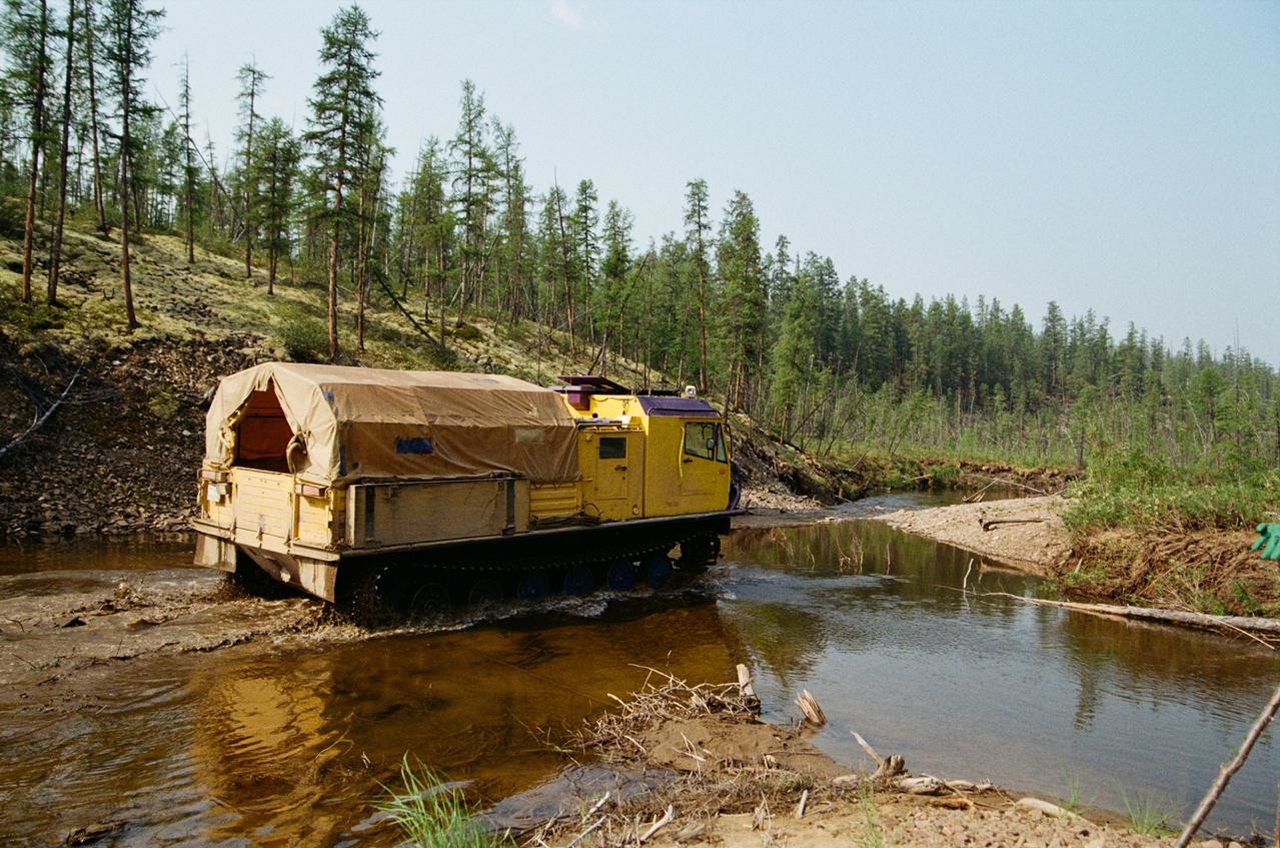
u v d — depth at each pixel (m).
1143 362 117.06
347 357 29.12
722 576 16.05
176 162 44.94
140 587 11.78
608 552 13.36
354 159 28.14
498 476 11.55
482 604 11.81
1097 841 5.22
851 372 81.38
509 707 8.12
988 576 17.06
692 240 47.88
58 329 22.11
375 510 9.98
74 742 6.62
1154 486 18.20
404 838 5.38
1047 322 125.94
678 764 6.92
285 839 5.30
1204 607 13.15
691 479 14.71
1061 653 11.37
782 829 5.50
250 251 38.12
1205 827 6.23
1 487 16.81
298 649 9.51
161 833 5.30
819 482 36.62
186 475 19.50
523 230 50.62
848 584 15.79
